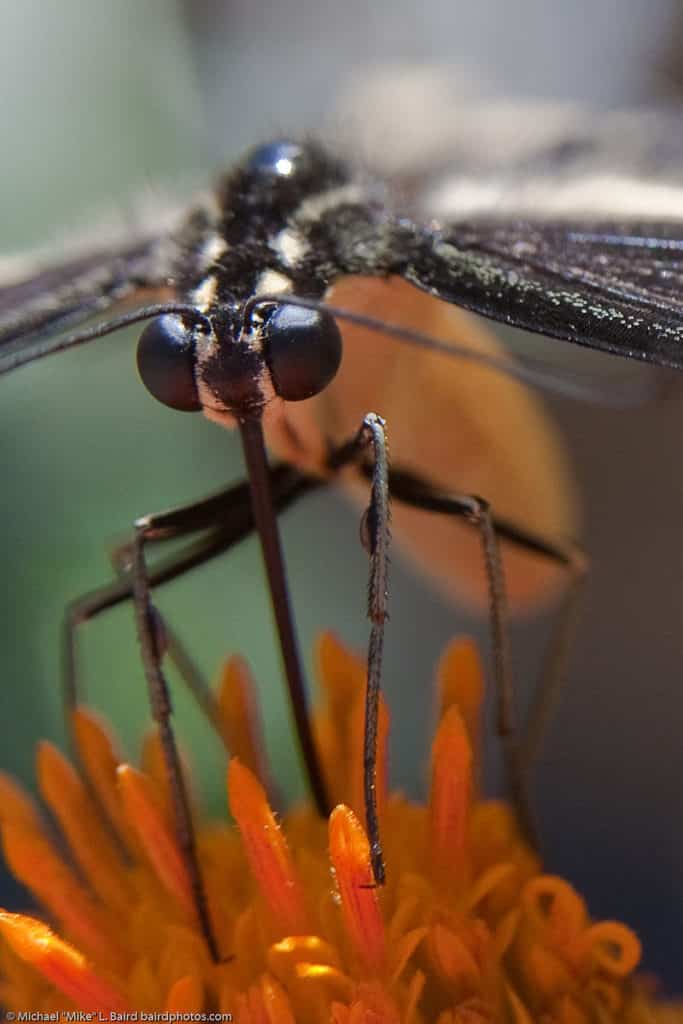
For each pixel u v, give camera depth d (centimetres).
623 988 10
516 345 12
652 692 14
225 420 9
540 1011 10
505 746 10
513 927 10
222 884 10
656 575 14
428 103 12
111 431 13
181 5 14
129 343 12
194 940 10
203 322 9
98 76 13
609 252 10
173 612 13
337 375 10
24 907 12
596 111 12
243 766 10
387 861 10
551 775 14
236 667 10
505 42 14
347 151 11
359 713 10
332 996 10
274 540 10
